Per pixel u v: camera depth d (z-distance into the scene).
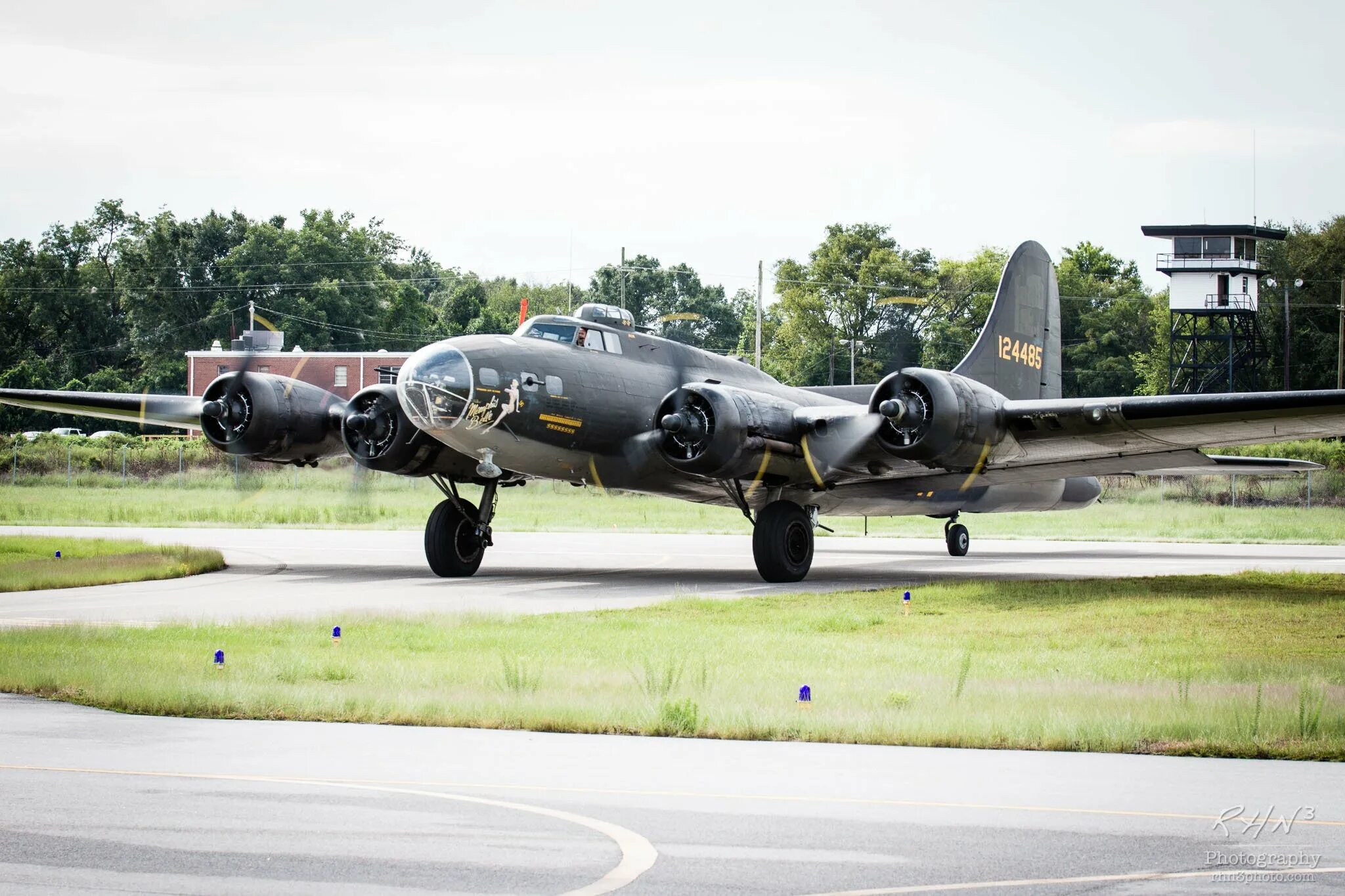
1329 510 188.62
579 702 41.66
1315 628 62.41
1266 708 40.72
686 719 38.88
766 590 83.00
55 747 35.91
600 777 32.91
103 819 28.47
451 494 93.00
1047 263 111.19
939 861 25.84
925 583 89.25
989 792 31.45
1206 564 108.62
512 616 65.88
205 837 27.20
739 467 84.81
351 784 31.78
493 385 81.25
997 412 80.38
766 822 28.67
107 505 182.50
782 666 50.03
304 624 61.88
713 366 97.25
